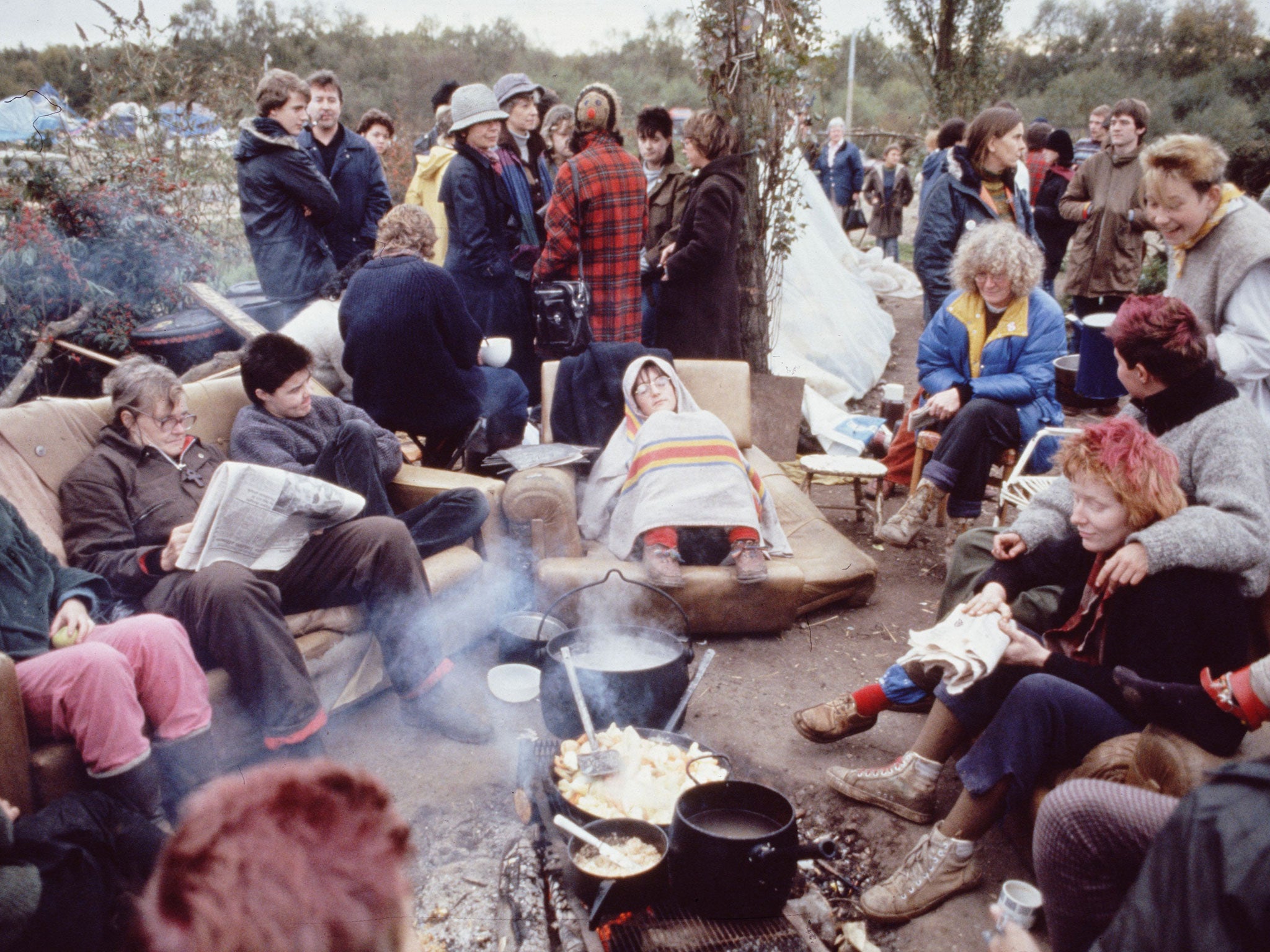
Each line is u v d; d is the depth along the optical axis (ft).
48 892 5.99
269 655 8.57
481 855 8.43
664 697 9.05
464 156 16.47
